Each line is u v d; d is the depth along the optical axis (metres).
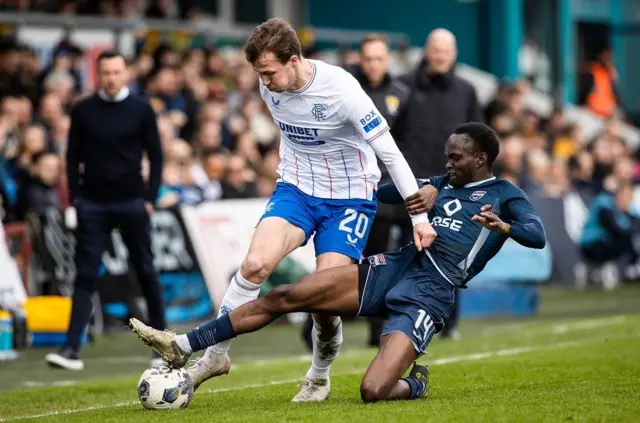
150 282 21.92
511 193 14.88
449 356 21.66
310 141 15.06
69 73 33.69
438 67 23.89
